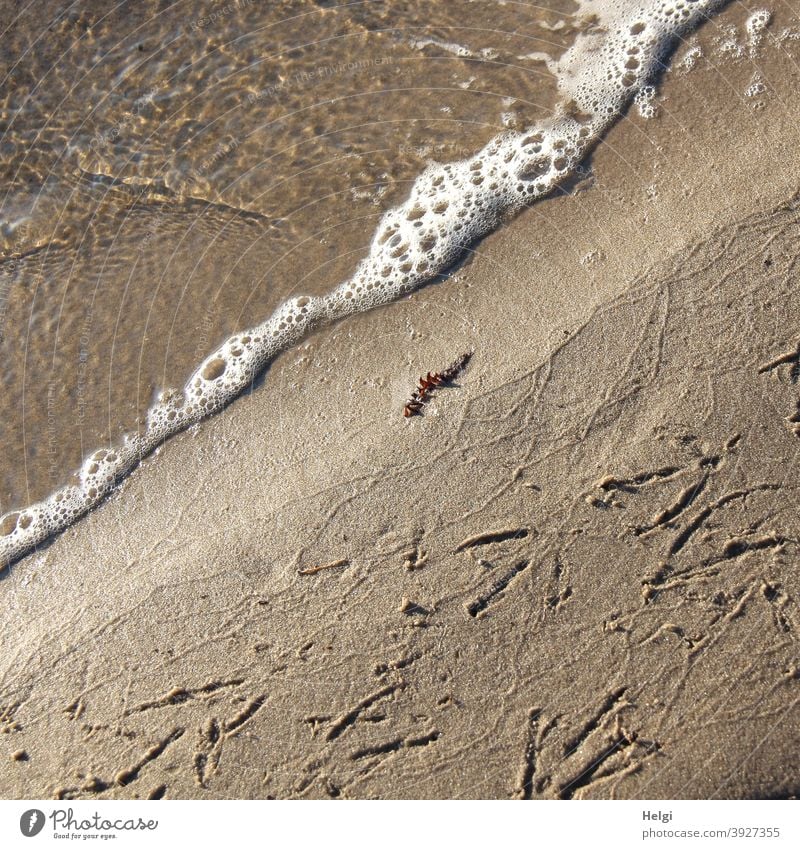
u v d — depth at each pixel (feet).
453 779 3.30
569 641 3.34
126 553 3.57
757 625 3.31
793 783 3.22
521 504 3.42
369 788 3.32
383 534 3.44
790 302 3.43
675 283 3.48
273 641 3.43
